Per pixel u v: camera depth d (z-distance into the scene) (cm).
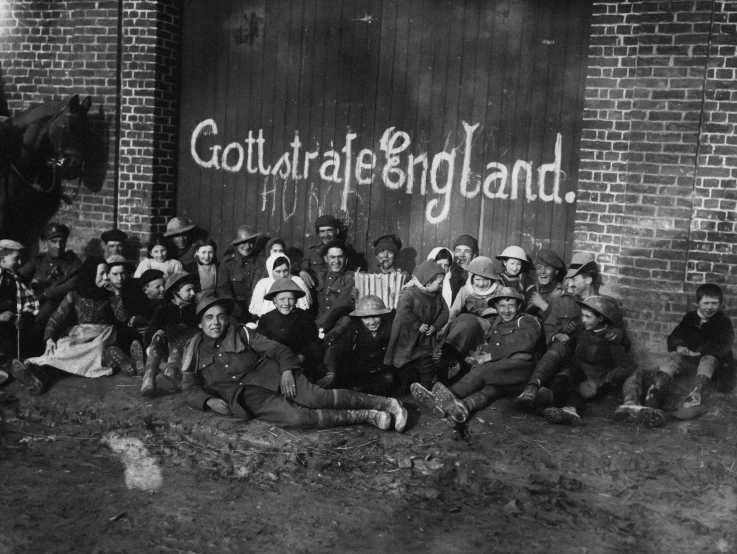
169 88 925
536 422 600
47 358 692
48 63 938
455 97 824
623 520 444
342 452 541
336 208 880
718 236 716
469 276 736
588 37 772
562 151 788
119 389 668
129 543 408
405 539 418
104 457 529
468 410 596
